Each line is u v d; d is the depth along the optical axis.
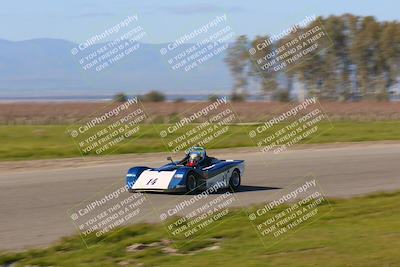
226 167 73.44
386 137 153.62
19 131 151.50
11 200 64.31
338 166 98.50
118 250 45.22
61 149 117.25
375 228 52.31
